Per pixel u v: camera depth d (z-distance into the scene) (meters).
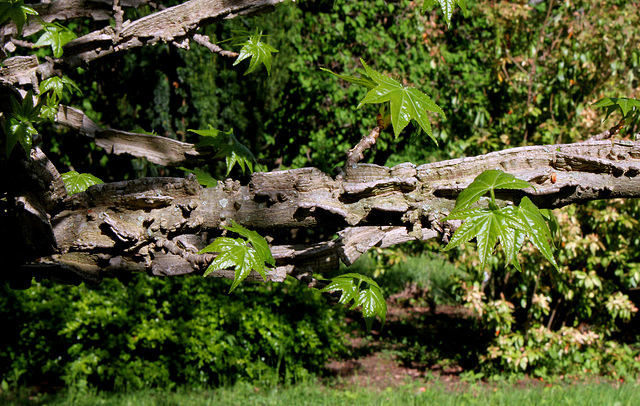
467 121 6.89
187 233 1.07
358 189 1.03
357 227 1.15
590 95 5.97
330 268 1.14
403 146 7.11
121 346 4.95
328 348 5.77
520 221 0.95
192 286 5.58
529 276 5.85
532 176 1.04
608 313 6.65
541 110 6.20
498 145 6.18
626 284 6.25
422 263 9.68
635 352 6.56
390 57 7.00
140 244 1.02
